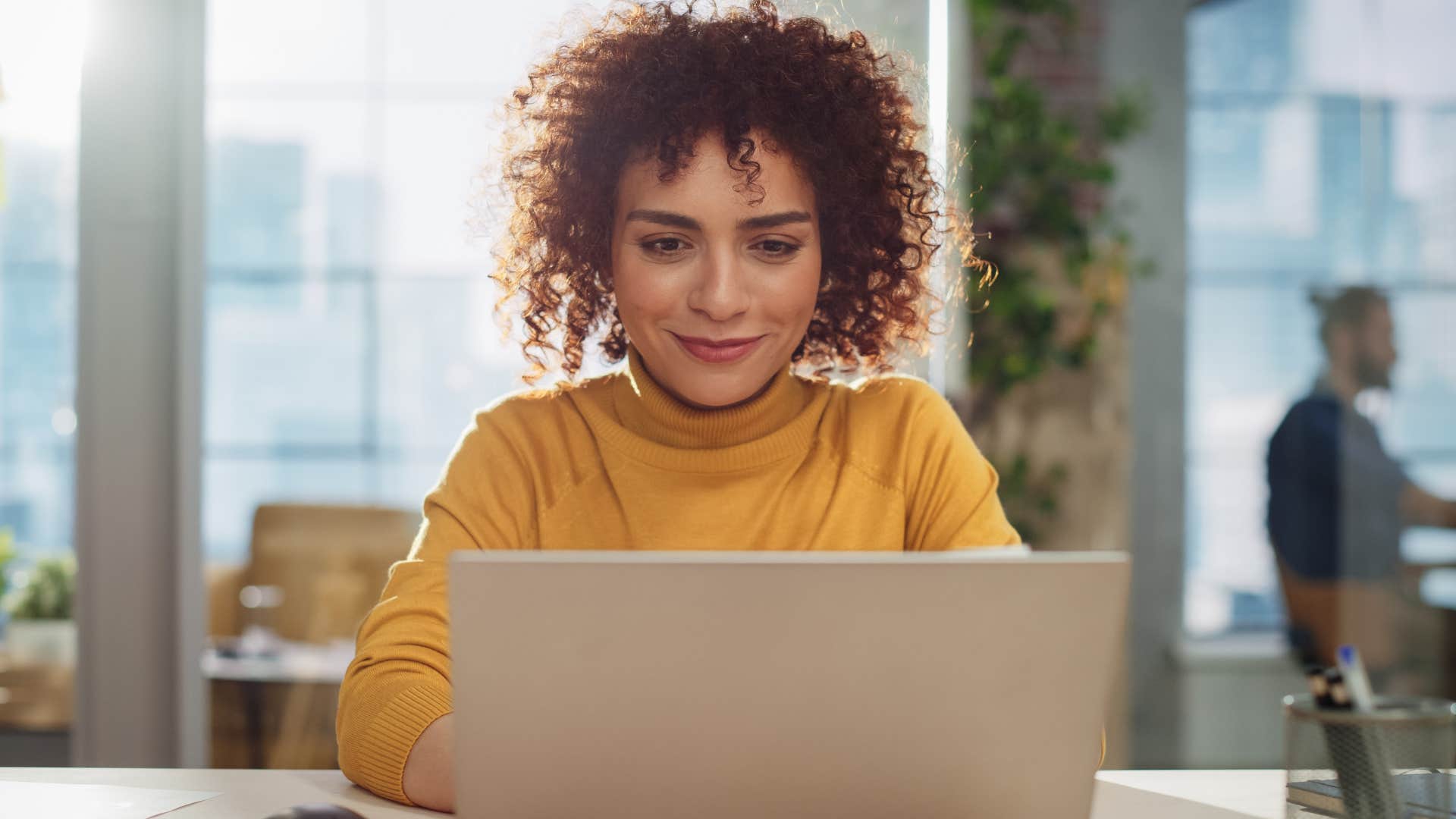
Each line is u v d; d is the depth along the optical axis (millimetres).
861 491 1354
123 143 2775
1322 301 3518
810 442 1372
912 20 3406
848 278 1440
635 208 1259
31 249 2979
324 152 2941
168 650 2773
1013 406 3461
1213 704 3494
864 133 1364
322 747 2863
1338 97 3523
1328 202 3527
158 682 2771
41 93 2920
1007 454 3455
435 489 1358
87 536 2762
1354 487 3516
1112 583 830
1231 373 3518
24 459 3018
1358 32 3518
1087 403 3484
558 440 1379
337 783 1142
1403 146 3529
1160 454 3504
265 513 2920
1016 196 3469
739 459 1332
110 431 2773
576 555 809
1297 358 3525
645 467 1342
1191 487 3510
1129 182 3496
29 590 2969
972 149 3432
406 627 1172
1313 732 945
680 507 1330
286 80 2920
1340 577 3510
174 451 2793
